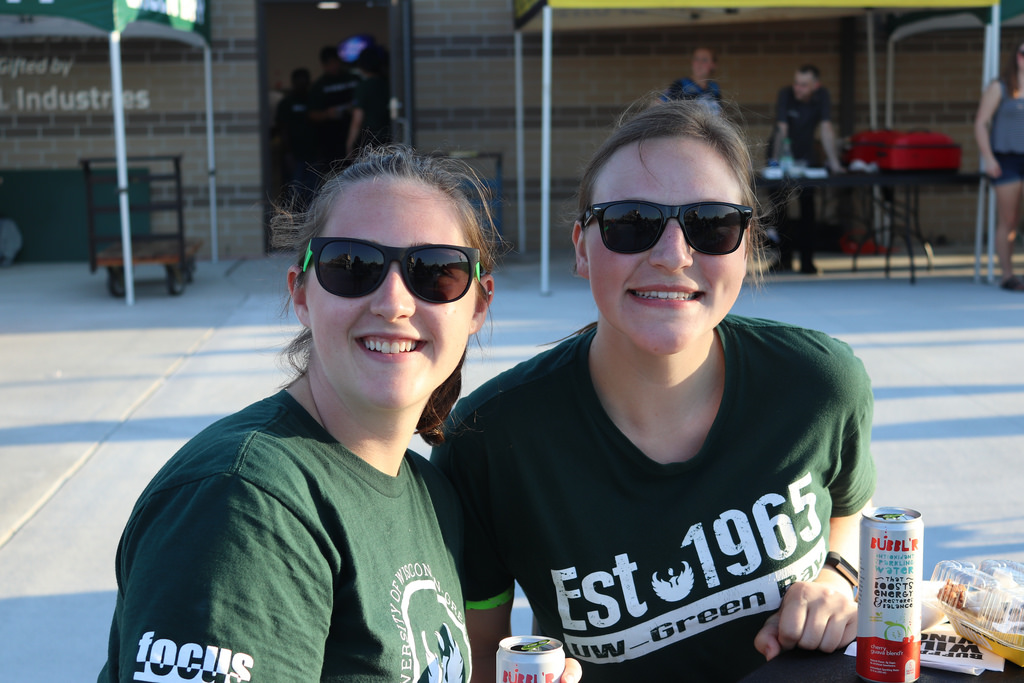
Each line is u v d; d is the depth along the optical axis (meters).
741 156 1.64
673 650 1.70
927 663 1.43
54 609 3.08
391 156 1.47
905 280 9.16
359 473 1.37
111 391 5.51
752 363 1.71
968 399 5.13
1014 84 8.30
